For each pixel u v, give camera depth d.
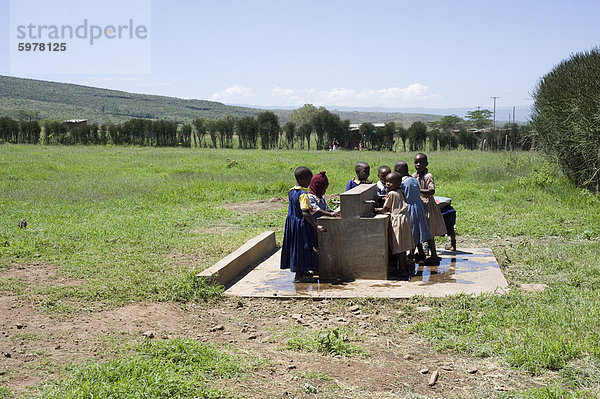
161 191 18.25
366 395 4.56
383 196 9.04
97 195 17.41
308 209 8.01
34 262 8.95
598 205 14.10
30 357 5.10
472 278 8.02
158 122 64.19
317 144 63.47
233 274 8.46
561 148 17.31
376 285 7.81
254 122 62.69
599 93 15.41
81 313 6.47
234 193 18.36
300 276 8.20
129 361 4.87
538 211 13.62
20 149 46.16
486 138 52.91
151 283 7.68
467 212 13.84
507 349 5.34
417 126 59.56
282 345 5.67
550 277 8.06
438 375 4.92
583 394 4.40
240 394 4.48
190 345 5.35
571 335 5.51
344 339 5.75
